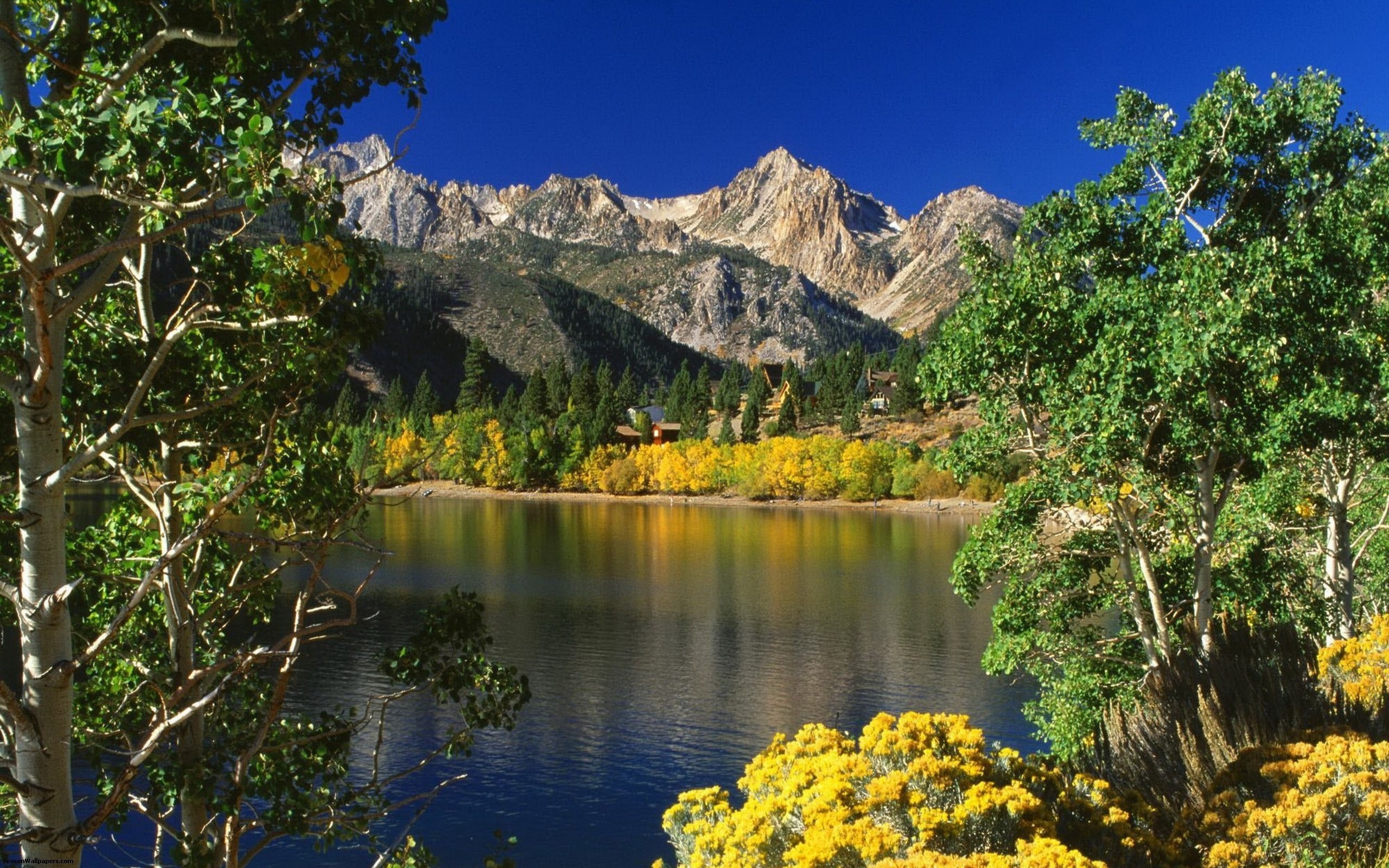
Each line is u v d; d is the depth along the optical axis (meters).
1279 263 12.58
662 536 84.50
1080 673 14.92
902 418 153.88
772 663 36.31
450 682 6.81
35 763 4.36
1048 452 14.37
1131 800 6.89
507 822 21.62
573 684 33.12
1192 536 15.10
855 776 6.80
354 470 6.77
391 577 55.22
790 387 176.50
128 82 4.68
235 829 5.68
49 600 4.34
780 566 64.38
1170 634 13.89
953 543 80.06
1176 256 14.36
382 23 4.84
